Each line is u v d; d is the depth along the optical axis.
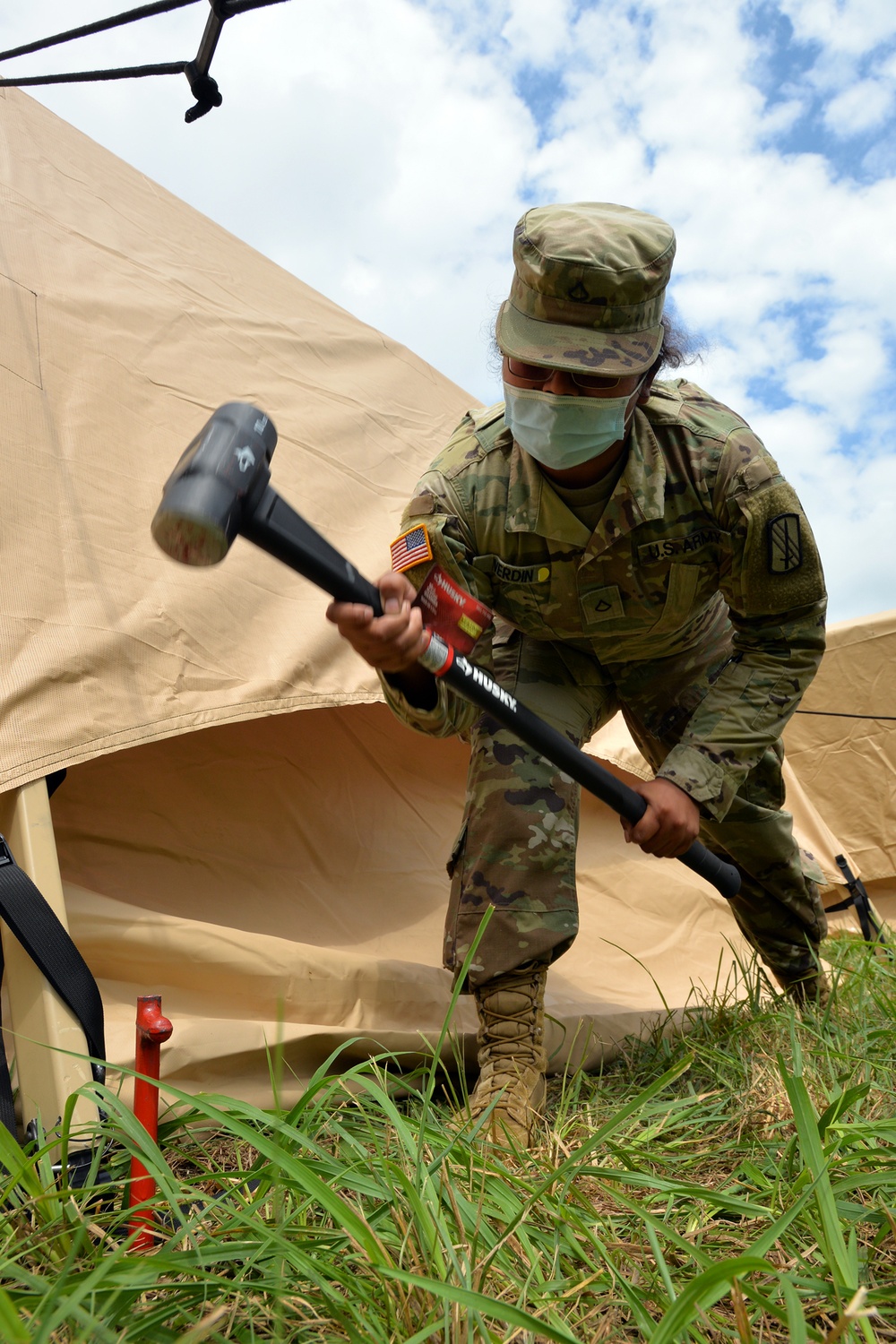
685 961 2.70
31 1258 1.01
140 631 1.72
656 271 1.46
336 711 2.54
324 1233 0.99
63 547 1.71
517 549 1.67
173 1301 0.87
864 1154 1.13
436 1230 0.95
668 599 1.70
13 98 2.52
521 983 1.60
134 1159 1.10
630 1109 1.20
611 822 3.02
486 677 1.34
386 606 1.23
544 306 1.45
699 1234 1.10
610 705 1.96
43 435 1.82
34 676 1.52
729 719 1.63
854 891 3.20
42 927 1.29
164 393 2.16
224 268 2.71
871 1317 0.98
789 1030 1.67
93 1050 1.29
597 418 1.47
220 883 2.09
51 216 2.30
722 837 1.95
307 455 2.47
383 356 2.96
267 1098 1.54
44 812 1.42
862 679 3.87
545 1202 1.11
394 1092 1.64
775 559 1.61
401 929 2.29
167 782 2.14
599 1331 0.91
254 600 1.99
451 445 1.75
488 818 1.65
